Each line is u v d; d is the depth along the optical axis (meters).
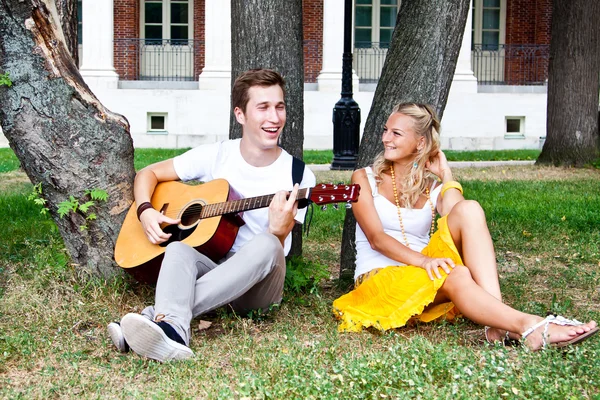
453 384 3.29
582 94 15.07
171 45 22.94
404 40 5.31
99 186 4.82
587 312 4.88
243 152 4.53
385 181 4.55
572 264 6.41
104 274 4.95
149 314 4.02
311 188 4.19
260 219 4.45
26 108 4.68
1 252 6.13
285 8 5.20
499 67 23.83
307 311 4.77
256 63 5.20
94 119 4.79
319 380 3.34
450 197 4.41
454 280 4.01
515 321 3.82
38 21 4.64
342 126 14.34
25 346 3.98
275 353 3.86
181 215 4.46
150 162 14.44
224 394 3.22
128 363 3.81
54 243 5.57
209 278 4.09
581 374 3.49
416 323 4.38
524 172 14.08
